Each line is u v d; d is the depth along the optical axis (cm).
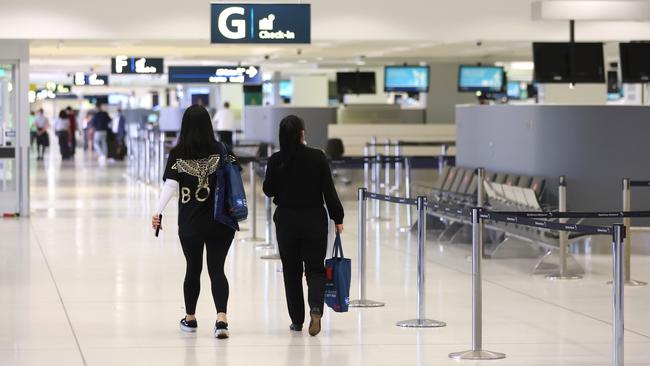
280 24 2814
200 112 1557
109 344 1528
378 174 3731
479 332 1462
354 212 3678
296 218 1573
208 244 1584
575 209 2589
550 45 3372
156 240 2788
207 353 1473
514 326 1677
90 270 2244
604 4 2914
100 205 3828
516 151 2739
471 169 2978
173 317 1734
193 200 1559
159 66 3969
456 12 3356
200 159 1547
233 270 2266
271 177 1579
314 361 1427
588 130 2589
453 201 2852
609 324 1694
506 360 1438
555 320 1730
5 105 3353
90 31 3244
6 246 2641
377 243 2800
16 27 3225
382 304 1856
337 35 3316
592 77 3403
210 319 1717
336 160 3350
